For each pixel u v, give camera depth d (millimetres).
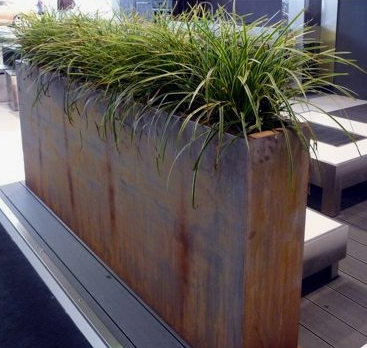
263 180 1102
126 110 1382
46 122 2066
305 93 1166
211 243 1221
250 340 1219
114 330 1448
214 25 1318
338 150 2691
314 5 4637
